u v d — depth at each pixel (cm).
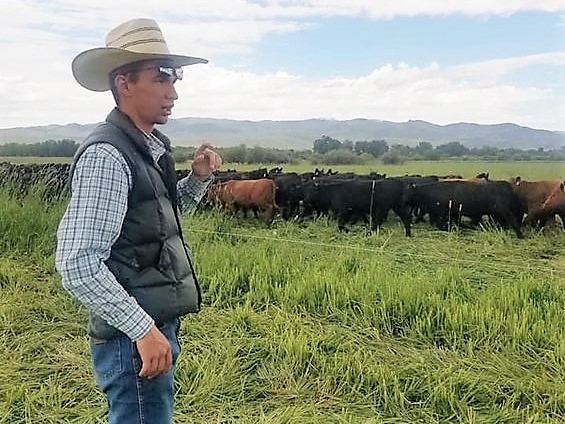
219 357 409
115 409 202
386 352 427
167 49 203
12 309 516
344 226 1033
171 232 207
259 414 345
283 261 635
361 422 333
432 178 1174
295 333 446
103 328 198
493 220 1014
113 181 186
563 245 845
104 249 185
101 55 197
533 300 517
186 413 344
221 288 544
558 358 407
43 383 386
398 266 668
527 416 338
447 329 460
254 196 1084
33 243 714
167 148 218
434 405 355
